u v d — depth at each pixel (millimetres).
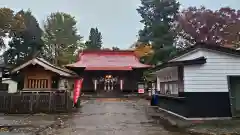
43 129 9852
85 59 36812
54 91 16297
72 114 14656
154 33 37875
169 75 15539
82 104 21312
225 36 35594
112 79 34062
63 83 17438
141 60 39656
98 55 38281
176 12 40812
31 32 45469
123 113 15047
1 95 15188
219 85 12117
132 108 17969
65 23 47281
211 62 12266
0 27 37375
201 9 38906
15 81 24344
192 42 38188
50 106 15242
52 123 11359
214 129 9695
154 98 19703
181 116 12609
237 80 12211
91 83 33688
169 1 40469
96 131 9445
